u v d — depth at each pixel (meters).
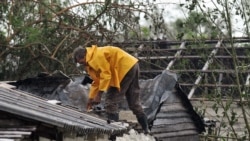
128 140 9.70
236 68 11.97
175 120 13.60
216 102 12.45
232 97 12.43
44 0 15.84
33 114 5.92
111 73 9.93
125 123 9.88
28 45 15.48
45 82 11.73
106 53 9.83
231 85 12.73
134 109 10.42
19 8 15.79
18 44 15.79
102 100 11.16
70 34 16.00
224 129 14.11
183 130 13.80
